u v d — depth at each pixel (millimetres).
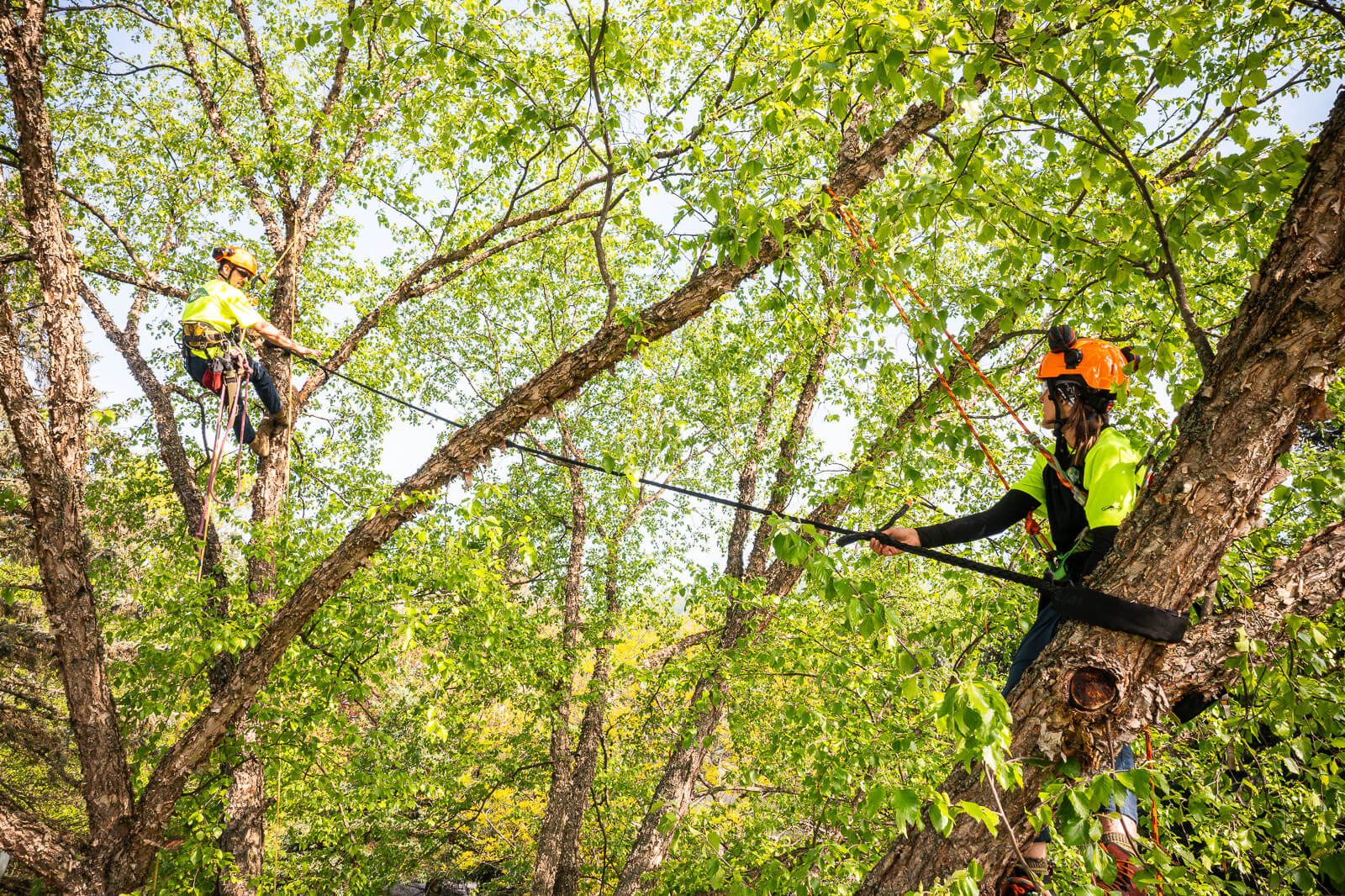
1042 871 2287
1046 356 2445
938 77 2549
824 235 3379
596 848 16578
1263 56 2791
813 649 6461
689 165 4664
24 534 13594
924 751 4059
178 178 12242
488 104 6980
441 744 12625
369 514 5008
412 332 16625
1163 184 3883
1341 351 1837
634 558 16062
